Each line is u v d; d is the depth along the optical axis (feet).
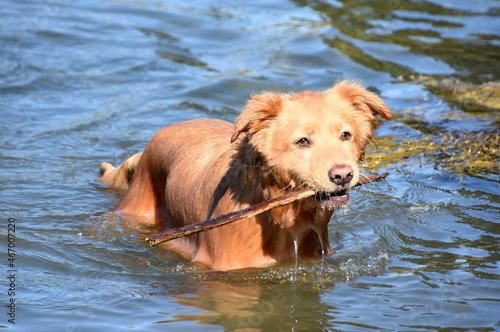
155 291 25.62
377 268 27.35
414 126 45.78
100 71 58.49
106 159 42.70
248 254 27.50
